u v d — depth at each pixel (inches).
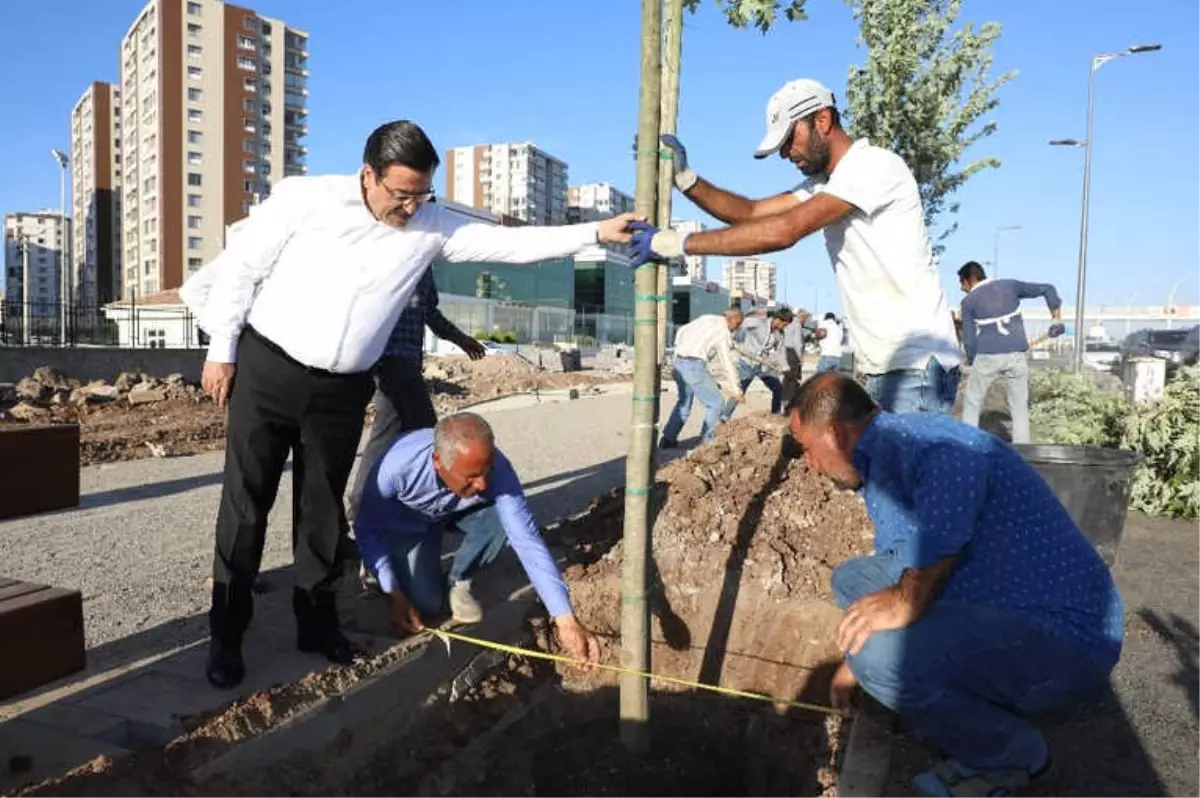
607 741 145.9
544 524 255.1
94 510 274.7
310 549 145.2
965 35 422.3
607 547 206.4
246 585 137.9
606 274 2461.9
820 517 199.9
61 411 518.0
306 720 128.4
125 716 124.4
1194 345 727.7
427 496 150.6
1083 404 365.1
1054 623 109.9
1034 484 114.2
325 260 129.6
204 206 3865.7
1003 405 444.1
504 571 200.5
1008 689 112.7
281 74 4106.8
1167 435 286.8
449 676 155.1
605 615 181.5
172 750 115.8
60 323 847.7
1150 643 175.0
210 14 3818.9
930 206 458.6
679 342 390.0
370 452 191.6
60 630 89.0
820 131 148.8
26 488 98.3
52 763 113.0
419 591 167.2
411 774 134.9
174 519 262.5
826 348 686.5
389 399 188.2
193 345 1083.3
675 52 135.3
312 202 128.3
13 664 84.6
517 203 5442.9
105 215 4404.5
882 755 126.8
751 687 170.9
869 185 141.6
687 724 157.9
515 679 163.6
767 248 136.5
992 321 320.8
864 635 113.5
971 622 110.3
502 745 149.5
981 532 112.9
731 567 184.7
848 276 158.7
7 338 799.7
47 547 225.9
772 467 222.2
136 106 4084.6
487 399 729.0
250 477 135.2
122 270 4436.5
